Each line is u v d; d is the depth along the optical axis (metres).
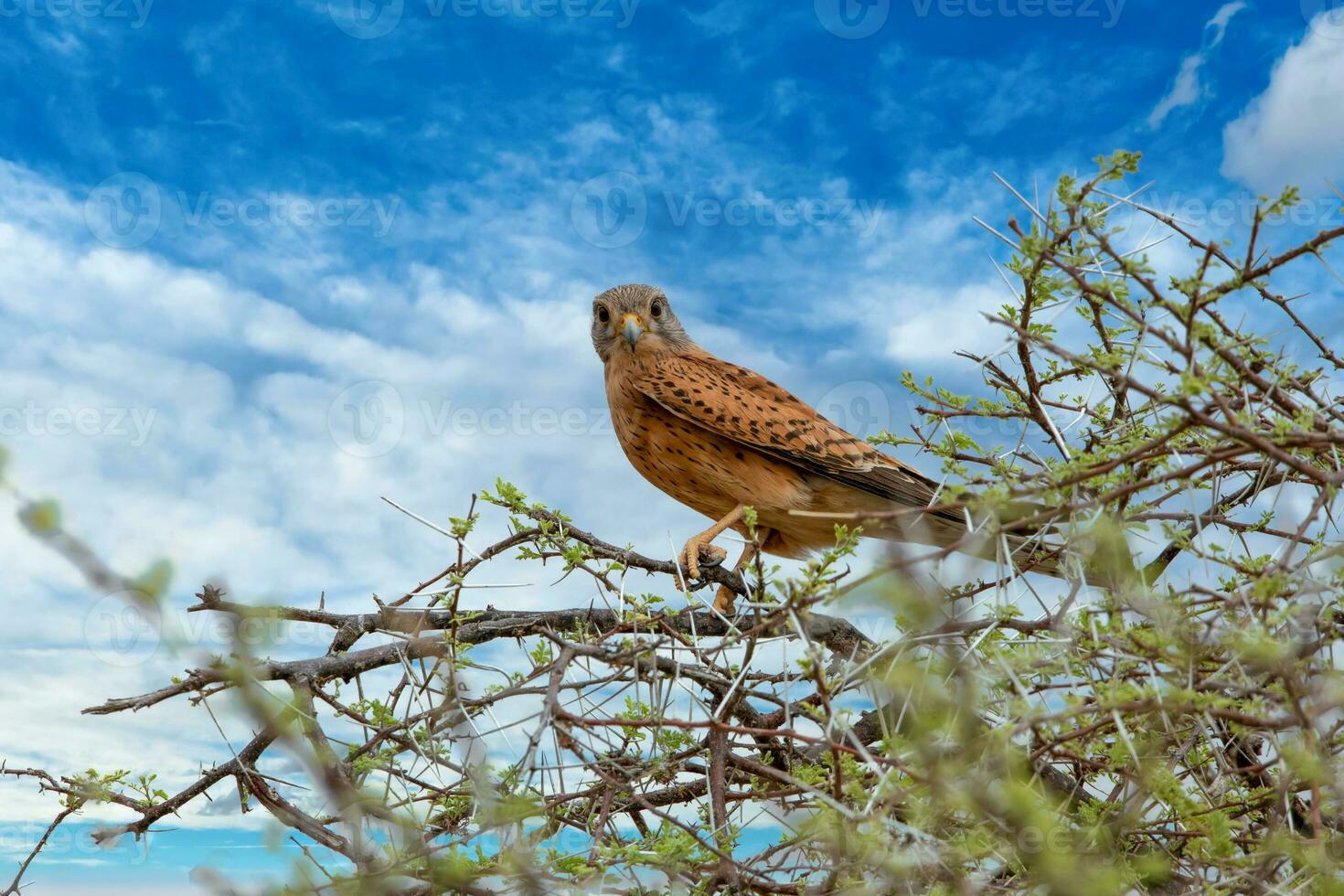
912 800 3.85
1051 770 5.16
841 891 3.99
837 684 4.18
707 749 5.23
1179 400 3.50
